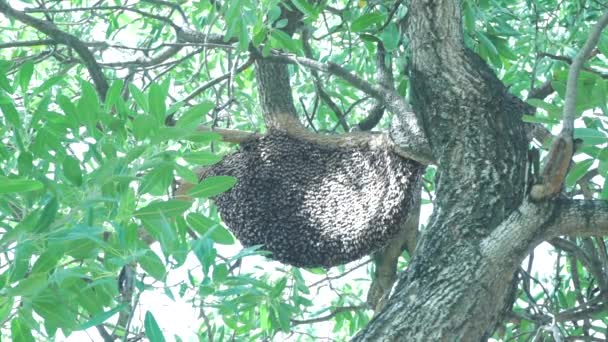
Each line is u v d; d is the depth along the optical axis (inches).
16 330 191.5
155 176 197.6
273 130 306.8
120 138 206.4
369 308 354.3
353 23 294.2
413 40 250.8
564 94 237.6
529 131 251.4
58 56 362.9
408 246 340.8
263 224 297.1
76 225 179.3
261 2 285.4
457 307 225.6
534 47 355.9
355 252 290.4
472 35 312.3
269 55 305.7
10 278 181.3
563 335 298.0
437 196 247.1
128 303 183.5
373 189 289.4
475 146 243.6
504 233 228.8
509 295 232.8
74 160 194.5
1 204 201.0
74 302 203.3
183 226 210.5
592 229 227.6
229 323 313.3
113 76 428.5
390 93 289.3
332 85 427.8
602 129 232.7
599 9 346.6
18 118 208.1
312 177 298.0
